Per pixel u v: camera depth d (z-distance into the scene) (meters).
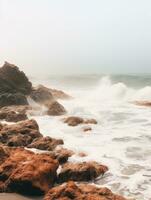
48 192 11.01
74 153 15.48
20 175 11.91
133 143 17.47
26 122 19.33
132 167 14.03
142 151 16.11
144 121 22.81
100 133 19.84
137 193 11.62
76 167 13.07
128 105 29.42
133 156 15.41
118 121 23.02
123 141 17.91
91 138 18.70
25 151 14.69
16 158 13.36
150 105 29.25
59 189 10.74
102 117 24.28
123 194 11.56
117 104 30.12
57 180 12.92
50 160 12.82
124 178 12.95
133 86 48.75
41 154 13.81
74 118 22.56
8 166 12.88
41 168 12.26
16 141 16.80
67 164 13.75
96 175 13.02
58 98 33.72
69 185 10.81
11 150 14.91
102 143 17.59
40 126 21.80
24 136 17.48
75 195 10.45
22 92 29.72
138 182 12.52
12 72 30.03
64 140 18.28
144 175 13.16
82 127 21.34
